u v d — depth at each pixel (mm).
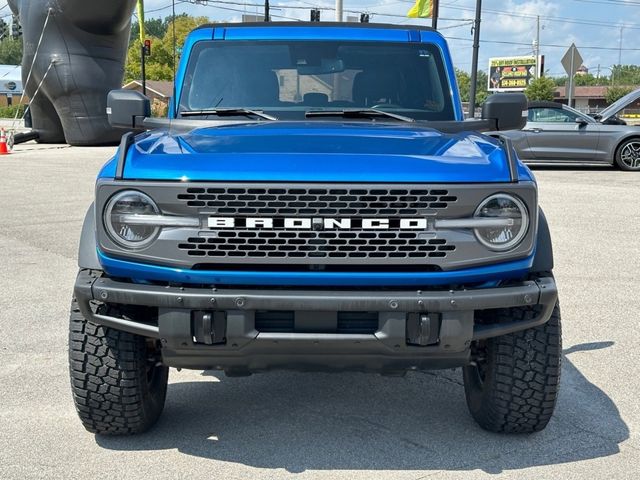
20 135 30062
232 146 3570
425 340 3293
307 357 3346
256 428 4082
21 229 10258
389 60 5035
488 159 3455
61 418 4188
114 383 3637
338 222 3236
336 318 3262
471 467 3605
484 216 3297
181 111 4891
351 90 4945
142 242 3291
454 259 3283
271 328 3303
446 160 3391
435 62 5066
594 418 4199
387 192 3230
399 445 3859
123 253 3305
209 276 3270
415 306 3225
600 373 4910
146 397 3820
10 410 4289
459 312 3283
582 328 5887
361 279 3270
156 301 3270
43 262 8227
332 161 3312
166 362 3480
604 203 12453
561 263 8164
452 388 4715
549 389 3668
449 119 4906
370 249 3260
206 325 3260
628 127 17312
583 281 7391
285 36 5066
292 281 3275
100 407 3701
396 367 3432
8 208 12219
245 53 5012
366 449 3812
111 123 4660
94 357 3613
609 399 4477
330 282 3275
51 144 31094
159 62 98188
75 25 27609
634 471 3564
